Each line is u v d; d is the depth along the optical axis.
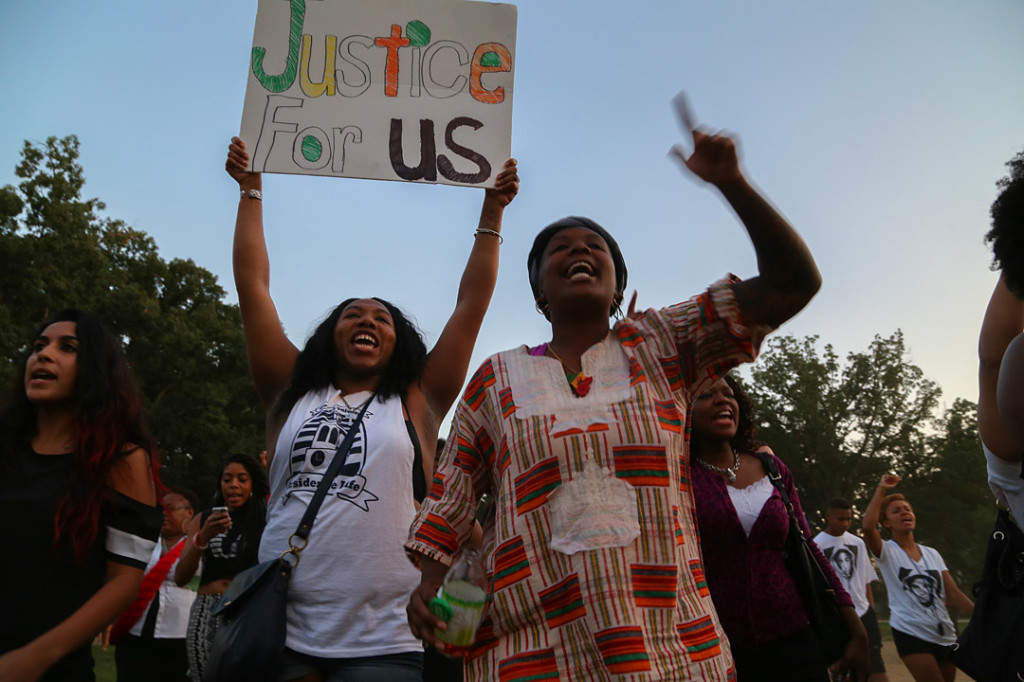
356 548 2.99
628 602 1.90
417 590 2.24
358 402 3.38
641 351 2.21
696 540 2.14
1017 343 2.25
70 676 2.63
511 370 2.29
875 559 7.52
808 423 47.94
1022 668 2.37
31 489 2.74
